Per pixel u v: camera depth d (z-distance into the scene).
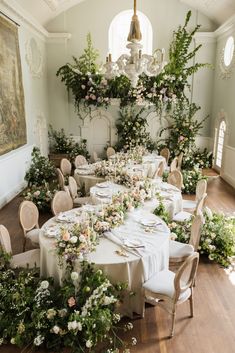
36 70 8.52
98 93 9.02
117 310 2.94
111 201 4.04
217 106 9.34
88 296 2.69
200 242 4.25
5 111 6.17
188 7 9.27
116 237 3.09
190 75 9.55
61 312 2.65
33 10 7.48
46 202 5.78
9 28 6.34
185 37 8.32
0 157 6.09
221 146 9.08
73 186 5.34
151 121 10.03
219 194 7.28
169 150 9.61
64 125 10.14
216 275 3.86
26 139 7.62
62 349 2.65
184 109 9.73
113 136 10.24
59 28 9.45
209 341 2.79
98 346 2.71
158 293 2.76
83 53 9.64
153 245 2.97
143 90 8.86
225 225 4.59
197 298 3.40
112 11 9.37
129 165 6.82
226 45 8.53
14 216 5.74
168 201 4.38
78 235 2.90
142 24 9.65
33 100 8.27
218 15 8.59
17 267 3.20
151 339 2.80
